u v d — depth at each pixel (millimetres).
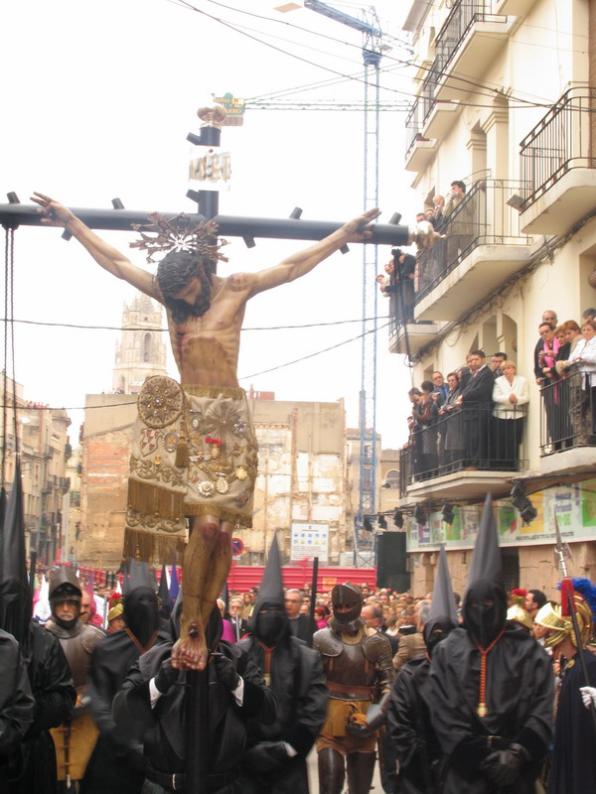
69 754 8312
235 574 30547
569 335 16125
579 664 7500
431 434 21359
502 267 19203
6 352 5562
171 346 5270
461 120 23141
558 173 16797
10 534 6984
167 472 5000
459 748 6461
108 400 59688
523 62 19453
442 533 23000
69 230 5418
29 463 68188
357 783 10297
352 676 10289
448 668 6645
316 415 63406
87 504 58688
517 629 6805
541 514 17812
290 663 8148
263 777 7742
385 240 5551
